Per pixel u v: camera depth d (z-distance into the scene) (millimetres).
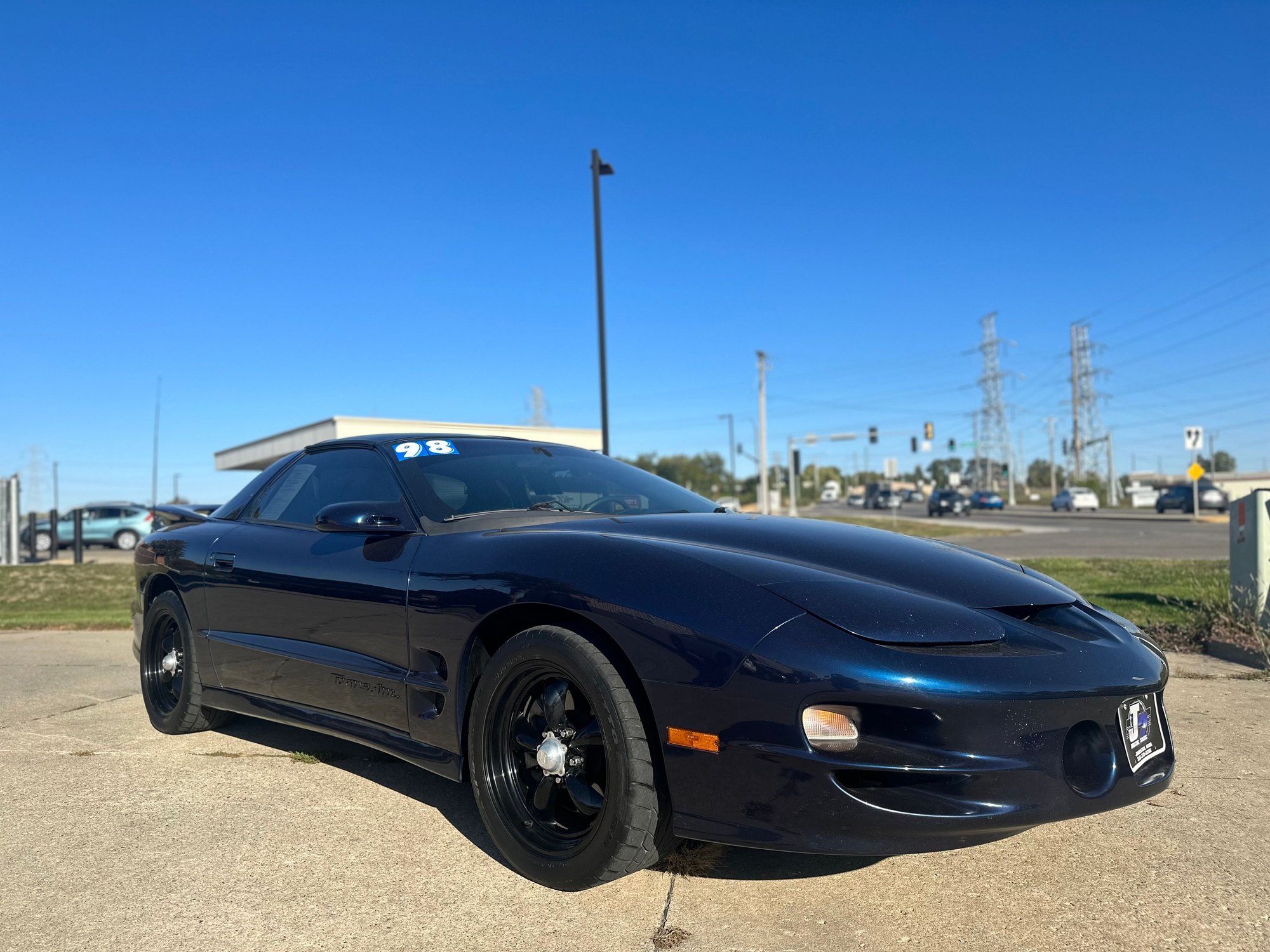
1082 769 2348
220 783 3570
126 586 13344
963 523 37625
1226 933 2289
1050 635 2475
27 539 27625
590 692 2449
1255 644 5703
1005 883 2598
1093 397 87562
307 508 3771
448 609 2832
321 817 3182
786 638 2252
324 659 3295
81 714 4766
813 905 2463
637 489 3775
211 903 2520
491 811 2684
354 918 2424
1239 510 6285
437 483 3389
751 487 107562
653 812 2395
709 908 2445
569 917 2404
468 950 2242
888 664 2189
